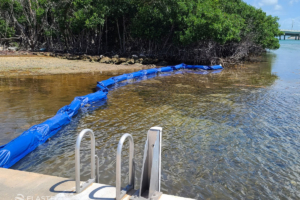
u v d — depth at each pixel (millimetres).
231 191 5109
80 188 3766
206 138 7727
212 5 27484
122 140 3426
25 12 35031
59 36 38062
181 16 25812
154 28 27734
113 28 34656
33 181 4074
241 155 6684
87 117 9453
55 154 6445
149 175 3666
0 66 20859
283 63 30953
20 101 10961
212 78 19188
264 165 6195
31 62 23797
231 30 24328
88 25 27891
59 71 20109
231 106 11328
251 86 16031
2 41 36094
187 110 10594
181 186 5219
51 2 33031
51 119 8016
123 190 3691
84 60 27219
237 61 29938
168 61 28656
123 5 29125
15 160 5973
